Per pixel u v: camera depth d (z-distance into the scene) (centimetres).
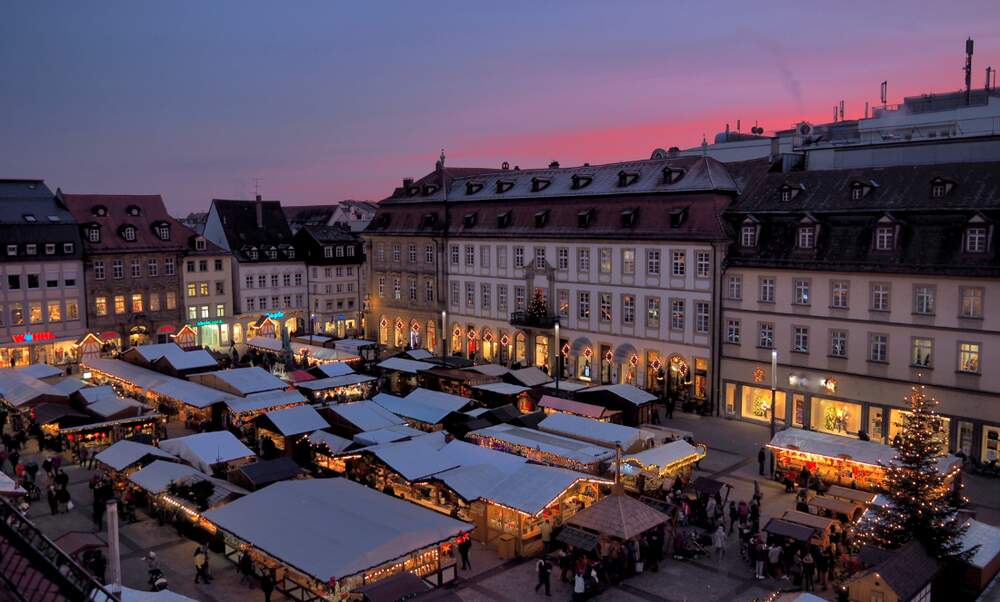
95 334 7494
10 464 4169
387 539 2639
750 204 5478
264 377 5159
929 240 4488
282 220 9512
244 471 3550
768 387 5188
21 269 7062
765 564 2988
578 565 2791
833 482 3850
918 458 2872
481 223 7231
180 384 5194
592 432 4025
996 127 5997
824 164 5597
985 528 2981
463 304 7475
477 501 3338
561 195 6588
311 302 9381
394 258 8269
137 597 2136
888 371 4628
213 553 3145
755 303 5228
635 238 5844
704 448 3978
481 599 2783
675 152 8025
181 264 8125
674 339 5706
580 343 6334
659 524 3058
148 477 3431
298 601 2712
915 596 2459
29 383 4975
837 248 4853
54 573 1245
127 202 8081
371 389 5741
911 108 7044
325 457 4094
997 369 4194
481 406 4934
